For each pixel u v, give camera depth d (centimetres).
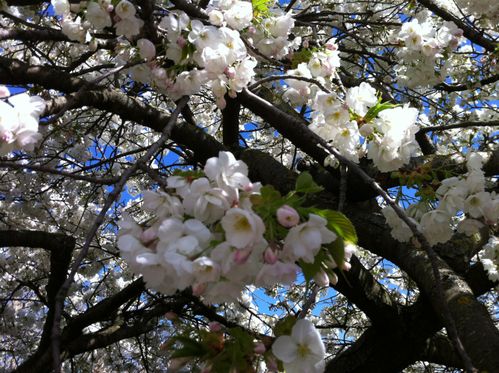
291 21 257
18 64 315
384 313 365
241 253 118
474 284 347
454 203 187
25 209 564
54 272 396
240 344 128
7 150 171
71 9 243
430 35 300
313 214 121
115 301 433
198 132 388
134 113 366
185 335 133
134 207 624
